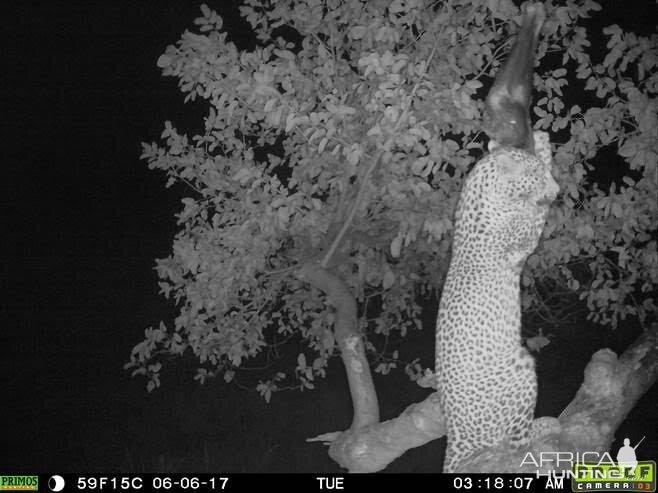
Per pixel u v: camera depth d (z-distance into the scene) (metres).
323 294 6.13
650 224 5.43
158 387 6.77
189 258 5.34
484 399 4.20
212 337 5.70
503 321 4.23
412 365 6.71
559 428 4.51
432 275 6.00
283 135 6.37
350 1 5.47
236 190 5.50
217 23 5.23
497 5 5.10
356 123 5.30
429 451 5.32
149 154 5.57
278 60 5.43
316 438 5.19
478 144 5.18
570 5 5.25
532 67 4.23
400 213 5.14
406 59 4.74
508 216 4.19
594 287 5.71
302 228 5.28
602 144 5.45
